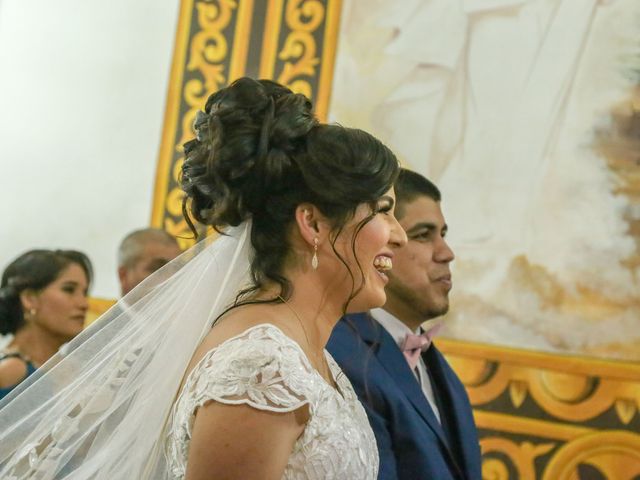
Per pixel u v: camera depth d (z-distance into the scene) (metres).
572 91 4.14
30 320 3.39
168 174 4.75
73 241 4.86
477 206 4.20
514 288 4.11
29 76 5.04
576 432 3.94
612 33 4.11
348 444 1.58
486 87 4.26
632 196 4.00
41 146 4.98
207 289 1.79
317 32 4.55
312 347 1.72
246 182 1.71
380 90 4.42
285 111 1.71
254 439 1.49
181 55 4.79
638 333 3.92
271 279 1.72
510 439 4.02
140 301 1.87
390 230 1.77
